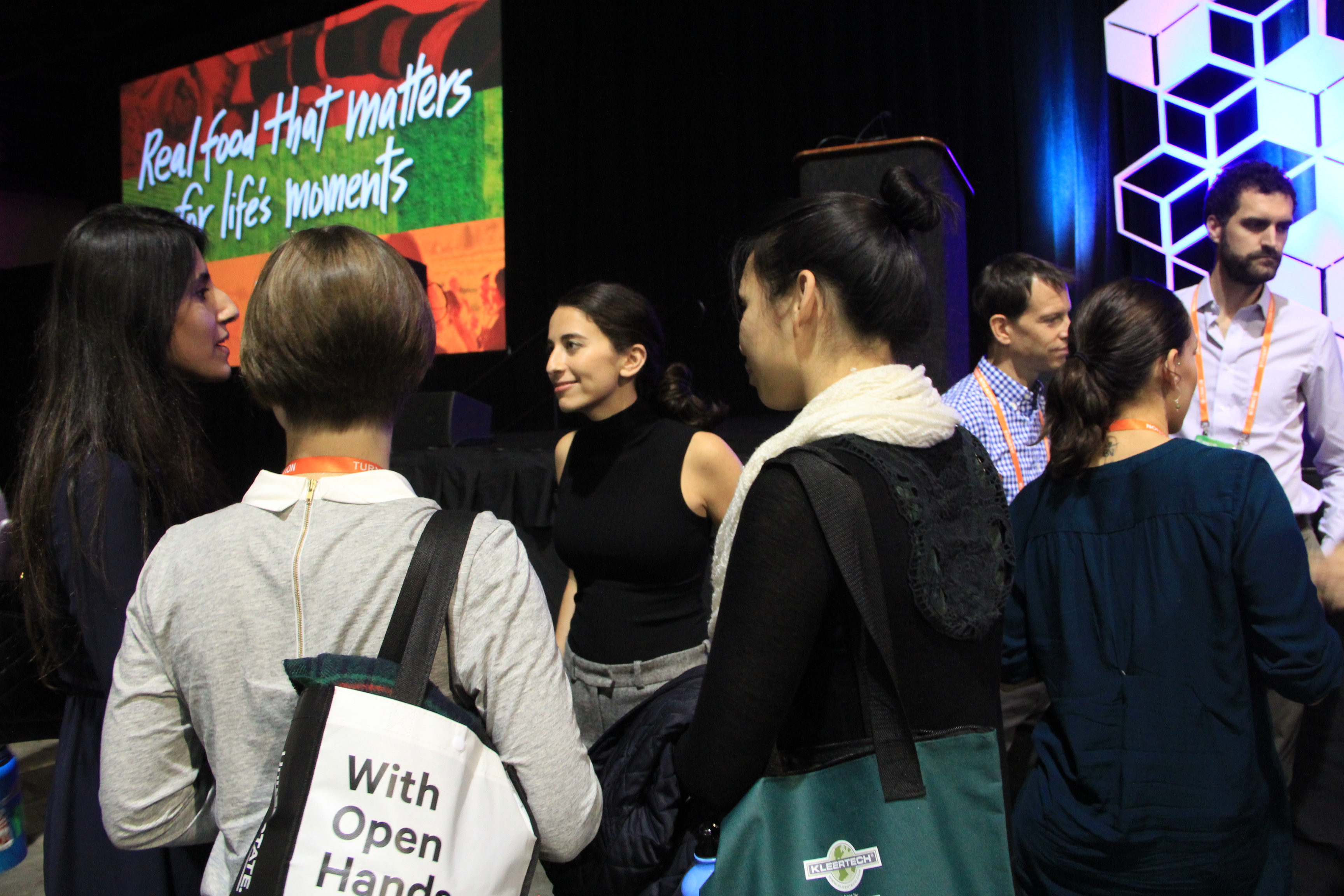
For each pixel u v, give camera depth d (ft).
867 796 2.10
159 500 3.29
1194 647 2.97
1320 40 10.77
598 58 17.79
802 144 15.62
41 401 3.32
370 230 18.81
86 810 3.16
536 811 2.16
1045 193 12.91
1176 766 2.94
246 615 2.10
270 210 19.90
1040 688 5.49
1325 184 10.74
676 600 4.78
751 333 2.68
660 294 17.49
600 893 2.65
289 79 19.56
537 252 18.61
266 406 2.38
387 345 2.27
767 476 2.23
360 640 2.08
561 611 5.50
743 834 2.10
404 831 1.88
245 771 2.06
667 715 2.78
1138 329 3.24
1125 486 3.20
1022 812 3.33
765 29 16.12
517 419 16.87
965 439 2.61
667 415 5.16
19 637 3.63
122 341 3.34
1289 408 5.87
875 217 2.52
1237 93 11.36
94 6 19.35
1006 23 13.58
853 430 2.34
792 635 2.08
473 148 17.72
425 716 1.97
